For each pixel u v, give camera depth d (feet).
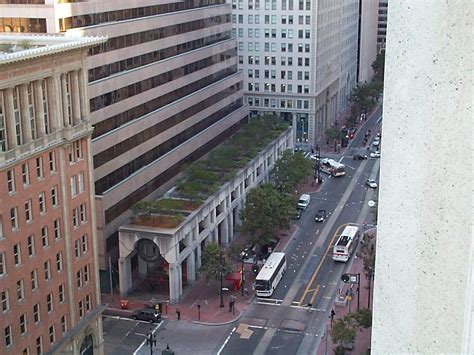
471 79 18.75
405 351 21.18
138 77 309.42
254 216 303.07
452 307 19.69
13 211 179.93
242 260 280.51
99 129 278.26
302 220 363.56
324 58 544.62
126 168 299.99
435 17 19.29
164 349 232.12
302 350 230.27
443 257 19.83
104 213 275.18
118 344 237.04
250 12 512.63
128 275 273.13
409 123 20.57
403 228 21.08
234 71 458.50
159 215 279.49
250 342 237.04
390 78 21.42
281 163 382.63
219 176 341.21
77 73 206.18
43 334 194.18
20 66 177.58
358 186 428.15
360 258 298.56
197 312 260.01
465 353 19.22
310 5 497.87
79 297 213.25
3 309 176.55
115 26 289.53
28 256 186.39
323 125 558.56
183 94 367.66
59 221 201.26
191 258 282.97
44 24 257.34
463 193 19.21
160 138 334.44
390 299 21.88
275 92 524.52
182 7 368.27
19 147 179.11
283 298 271.69
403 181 20.97
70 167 205.05
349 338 213.25
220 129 420.77
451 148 19.36
